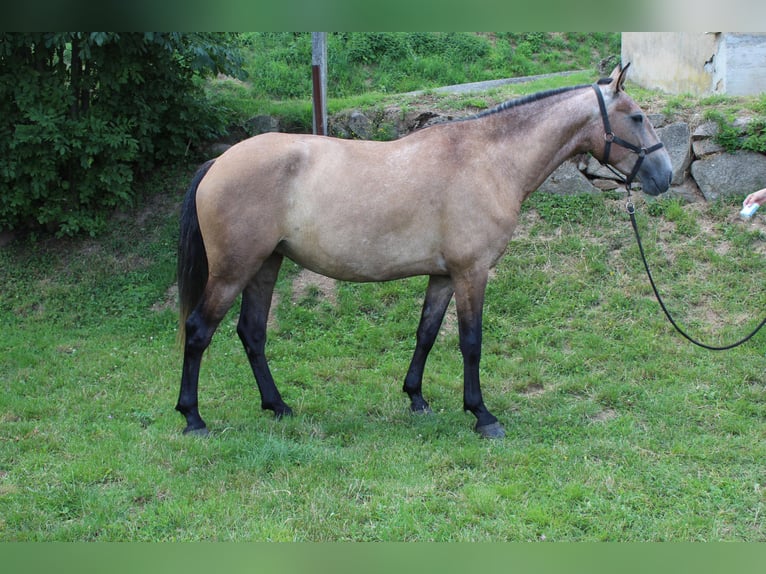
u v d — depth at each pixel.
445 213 4.41
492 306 6.38
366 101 8.36
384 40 11.30
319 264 4.49
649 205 7.08
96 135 6.89
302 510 3.68
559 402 5.11
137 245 7.43
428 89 9.61
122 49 6.89
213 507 3.71
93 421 4.83
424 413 4.94
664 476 4.00
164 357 5.93
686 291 6.29
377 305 6.54
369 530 3.53
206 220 4.33
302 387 5.49
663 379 5.31
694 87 8.06
